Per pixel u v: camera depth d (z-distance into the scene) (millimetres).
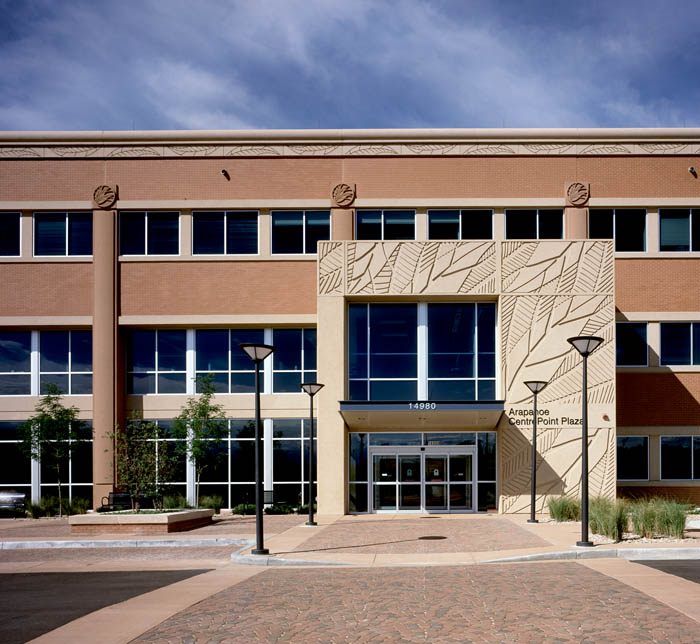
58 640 7699
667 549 13609
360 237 27828
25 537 18453
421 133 27922
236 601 9773
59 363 27984
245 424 27234
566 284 24422
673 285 27484
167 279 27672
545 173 27734
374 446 25156
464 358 25016
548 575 11523
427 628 8008
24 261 27859
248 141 28156
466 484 24844
